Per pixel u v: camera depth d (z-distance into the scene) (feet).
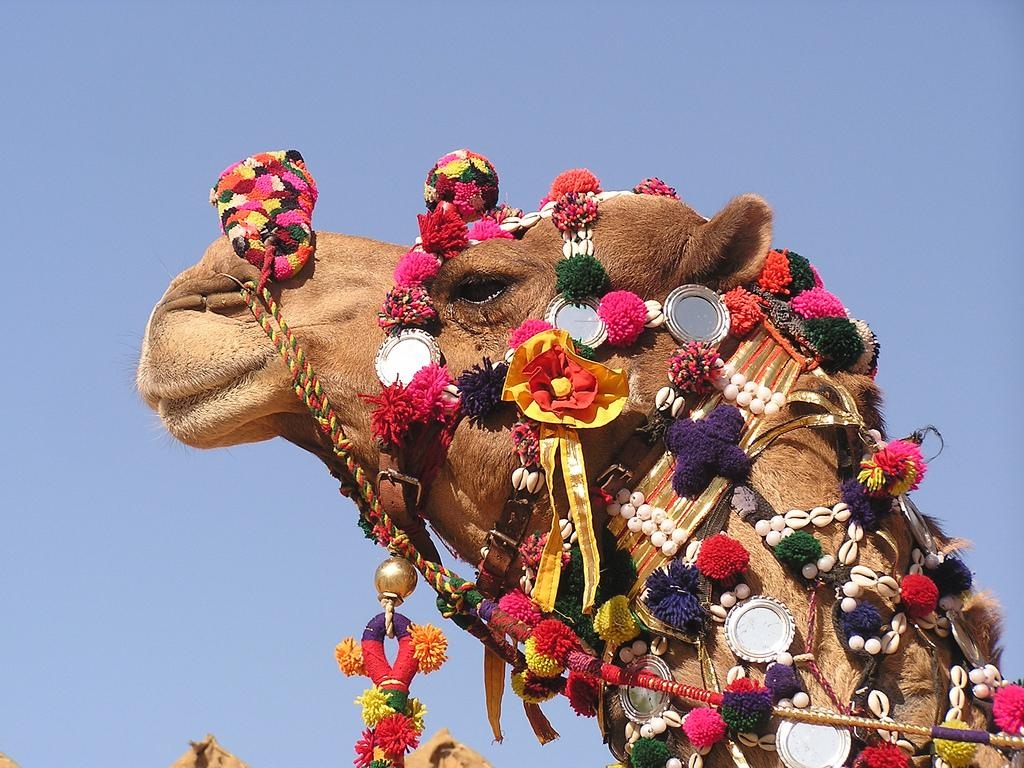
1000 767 16.39
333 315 19.24
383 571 18.11
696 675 16.79
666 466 17.52
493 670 18.95
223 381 19.15
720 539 16.74
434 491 18.31
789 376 17.70
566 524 17.66
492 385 17.88
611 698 17.37
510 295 18.48
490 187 20.33
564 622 17.63
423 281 18.83
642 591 17.17
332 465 19.48
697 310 18.03
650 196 18.99
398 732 17.37
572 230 18.61
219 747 22.22
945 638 16.80
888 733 16.10
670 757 16.72
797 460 17.28
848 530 16.80
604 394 17.38
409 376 18.40
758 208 18.19
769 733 16.25
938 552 17.35
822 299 18.17
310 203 20.31
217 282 19.65
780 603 16.63
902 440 17.02
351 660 18.02
